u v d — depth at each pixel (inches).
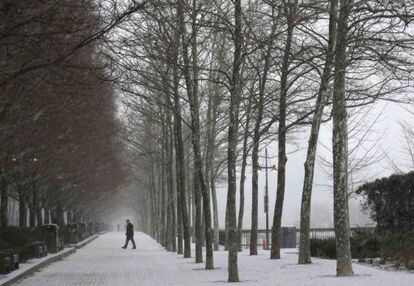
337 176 577.3
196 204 934.4
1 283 595.8
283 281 554.6
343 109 585.3
